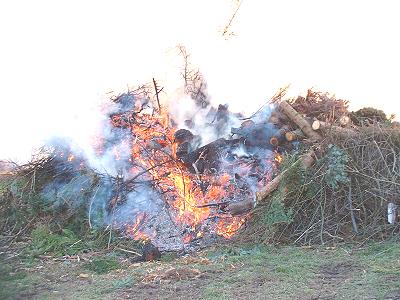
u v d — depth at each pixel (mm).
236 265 5621
